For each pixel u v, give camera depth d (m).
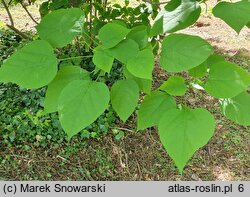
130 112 1.12
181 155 1.01
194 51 1.09
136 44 1.10
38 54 1.09
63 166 3.45
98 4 3.11
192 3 1.30
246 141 3.83
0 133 3.59
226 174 3.47
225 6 1.17
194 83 1.22
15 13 6.45
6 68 1.07
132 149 3.67
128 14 2.94
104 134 3.73
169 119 1.05
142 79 1.17
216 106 4.20
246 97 1.18
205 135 1.02
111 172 3.46
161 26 1.29
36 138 3.59
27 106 3.80
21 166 3.40
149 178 3.42
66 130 1.00
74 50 3.84
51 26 1.17
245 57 5.30
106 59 1.09
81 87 1.04
